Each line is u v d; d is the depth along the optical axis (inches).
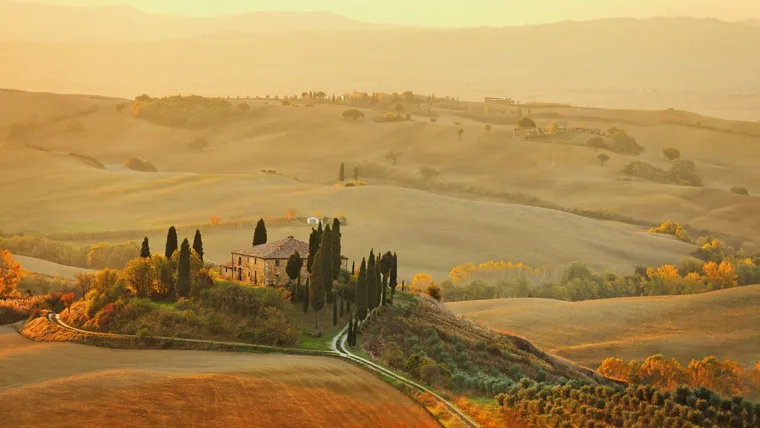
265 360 4126.5
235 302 4940.9
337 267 5723.4
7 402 3208.7
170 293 5246.1
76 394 3331.7
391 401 3393.2
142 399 3270.2
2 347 4557.1
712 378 5605.3
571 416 3164.4
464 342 5231.3
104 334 4682.6
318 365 4001.0
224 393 3385.8
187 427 2947.8
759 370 5895.7
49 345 4596.5
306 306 5172.2
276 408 3203.7
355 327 4557.1
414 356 3919.8
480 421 3159.5
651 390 3326.8
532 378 4793.3
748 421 3083.2
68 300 5664.4
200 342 4495.6
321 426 3016.7
